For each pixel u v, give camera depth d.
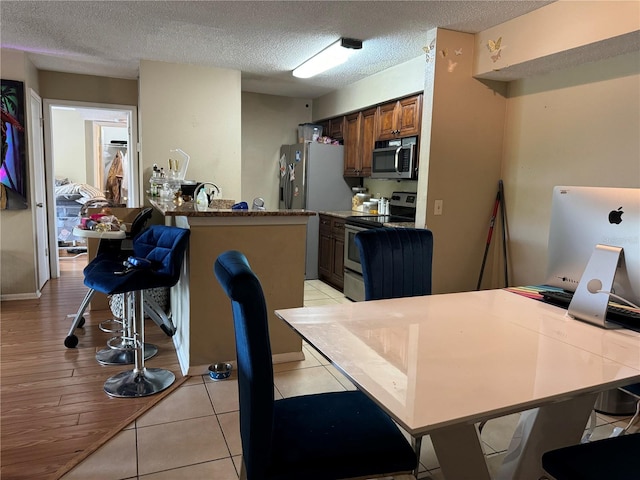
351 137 5.37
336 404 1.48
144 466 1.93
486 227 3.72
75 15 3.17
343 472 1.22
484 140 3.60
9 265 4.34
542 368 1.19
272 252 2.88
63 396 2.51
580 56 2.83
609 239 1.57
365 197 5.50
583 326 1.55
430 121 3.40
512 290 2.09
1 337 3.37
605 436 2.22
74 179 7.91
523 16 3.00
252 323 1.11
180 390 2.60
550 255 1.83
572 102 3.11
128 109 5.25
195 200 3.55
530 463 1.57
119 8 3.03
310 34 3.49
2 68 4.11
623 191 1.54
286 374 2.84
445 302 1.85
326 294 4.88
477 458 1.25
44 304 4.21
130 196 5.46
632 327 1.53
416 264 2.19
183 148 4.53
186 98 4.48
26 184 4.31
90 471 1.89
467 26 3.25
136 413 2.33
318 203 5.54
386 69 4.47
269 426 1.16
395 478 1.27
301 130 5.79
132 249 3.24
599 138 2.94
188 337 2.77
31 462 1.94
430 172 3.45
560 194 1.76
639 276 1.48
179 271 2.49
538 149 3.38
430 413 0.94
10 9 3.06
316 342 1.34
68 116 7.76
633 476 1.15
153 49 3.97
